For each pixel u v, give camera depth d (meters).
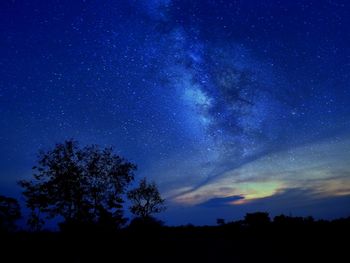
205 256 31.78
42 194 27.66
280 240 40.16
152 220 43.31
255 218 59.16
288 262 25.11
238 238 46.47
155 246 37.91
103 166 29.55
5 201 35.31
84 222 27.48
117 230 30.02
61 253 27.25
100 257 27.64
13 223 35.06
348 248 28.42
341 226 43.38
